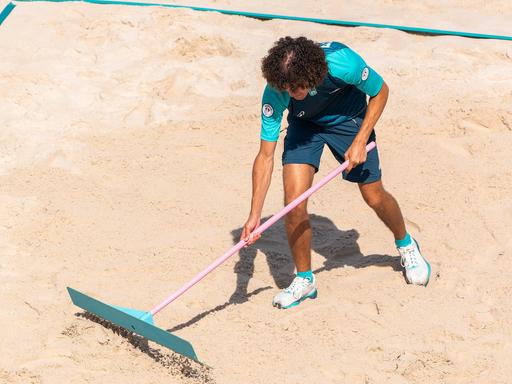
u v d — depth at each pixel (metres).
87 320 16.77
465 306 17.44
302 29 33.81
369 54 30.89
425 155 24.55
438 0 39.28
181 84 29.09
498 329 16.66
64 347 16.09
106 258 19.75
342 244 20.44
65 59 31.09
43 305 17.47
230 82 29.47
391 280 18.58
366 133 16.61
